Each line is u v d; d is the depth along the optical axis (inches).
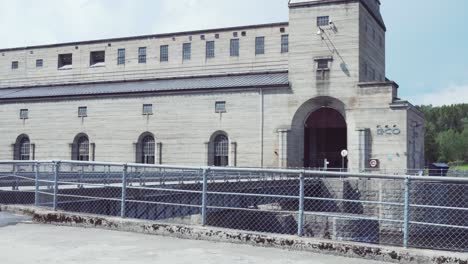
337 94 2068.2
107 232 521.0
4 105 2630.4
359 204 1818.4
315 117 2268.7
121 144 2363.4
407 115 1961.1
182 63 2504.9
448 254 394.0
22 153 2605.8
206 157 2207.2
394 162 1947.6
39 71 2842.0
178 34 2519.7
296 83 2118.6
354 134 2027.6
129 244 458.3
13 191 755.4
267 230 1279.5
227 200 1189.7
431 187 1402.6
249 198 1272.1
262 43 2364.7
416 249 410.3
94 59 2748.5
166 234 504.1
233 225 1202.0
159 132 2293.3
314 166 2393.0
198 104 2233.0
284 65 2314.2
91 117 2432.3
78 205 850.1
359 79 2058.3
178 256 410.3
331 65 2089.1
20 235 499.2
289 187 1553.9
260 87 2134.6
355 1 2078.0
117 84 2576.3
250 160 2134.6
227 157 2199.8
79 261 386.9
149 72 2571.4
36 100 2556.6
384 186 1620.3
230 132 2171.5
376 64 2396.7
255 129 2137.1
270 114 2127.2
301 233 461.1
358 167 2000.5
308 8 2142.0
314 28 2127.2
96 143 2411.4
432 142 5073.8
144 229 518.3
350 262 402.0
